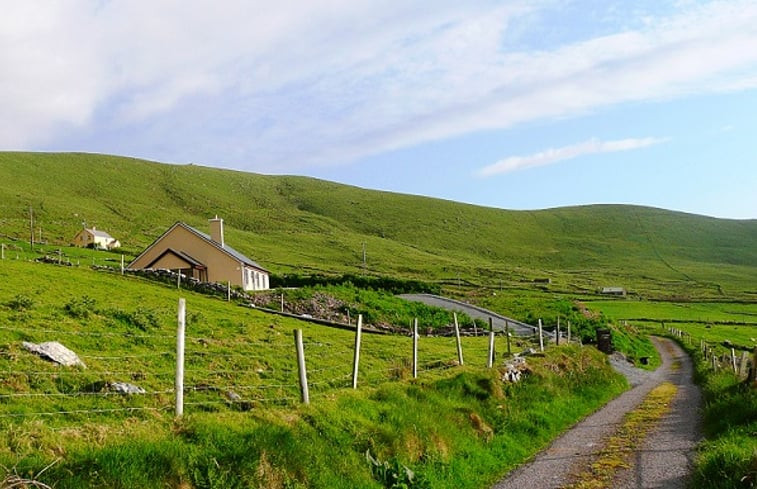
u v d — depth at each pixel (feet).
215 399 65.10
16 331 77.10
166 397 62.39
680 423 77.92
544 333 191.62
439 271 633.61
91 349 79.56
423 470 50.19
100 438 37.52
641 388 127.65
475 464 55.52
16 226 525.75
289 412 48.88
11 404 52.70
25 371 61.67
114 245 490.08
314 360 95.76
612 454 61.26
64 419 51.37
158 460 35.81
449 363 94.22
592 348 152.35
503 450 61.77
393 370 84.17
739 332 346.33
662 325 371.35
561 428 76.89
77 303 103.14
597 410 92.99
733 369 123.95
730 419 67.77
